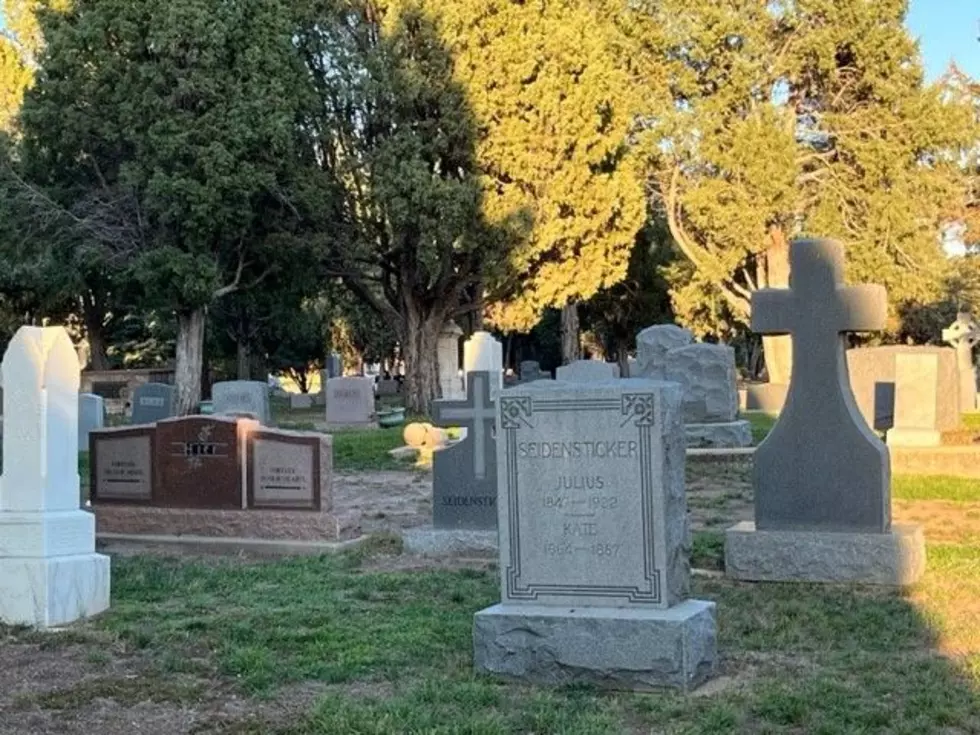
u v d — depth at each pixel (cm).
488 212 3322
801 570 1041
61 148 3359
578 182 3412
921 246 3931
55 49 3281
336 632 860
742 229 3988
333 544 1291
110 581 1078
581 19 3441
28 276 3997
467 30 3325
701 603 746
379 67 3309
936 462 1889
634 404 725
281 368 7131
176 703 702
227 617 923
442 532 1252
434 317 3706
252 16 3269
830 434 1060
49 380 938
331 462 1327
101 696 719
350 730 630
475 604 973
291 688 729
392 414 3572
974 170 4478
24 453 936
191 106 3266
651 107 4084
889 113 3994
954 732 618
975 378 4028
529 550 747
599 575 732
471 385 1265
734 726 628
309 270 3638
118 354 6094
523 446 751
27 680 762
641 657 700
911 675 721
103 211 3328
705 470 2005
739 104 4109
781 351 4300
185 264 3209
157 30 3172
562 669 717
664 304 5759
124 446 1382
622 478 727
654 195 4591
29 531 925
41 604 910
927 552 1145
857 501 1049
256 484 1333
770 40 4100
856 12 3956
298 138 3466
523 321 3697
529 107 3353
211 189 3169
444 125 3344
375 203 3369
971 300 5122
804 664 760
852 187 4028
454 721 640
